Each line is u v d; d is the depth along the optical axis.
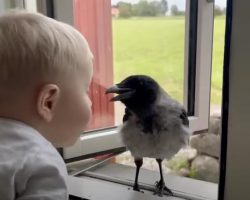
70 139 0.63
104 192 0.82
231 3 0.59
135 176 0.86
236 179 0.64
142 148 0.75
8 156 0.52
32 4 0.94
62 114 0.60
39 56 0.55
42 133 0.59
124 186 0.85
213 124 0.86
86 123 0.64
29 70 0.55
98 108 1.02
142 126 0.73
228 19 0.60
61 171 0.55
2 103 0.56
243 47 0.59
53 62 0.56
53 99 0.57
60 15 0.91
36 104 0.56
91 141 0.95
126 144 0.77
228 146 0.63
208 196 0.78
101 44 1.03
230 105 0.62
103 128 0.99
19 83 0.55
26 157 0.52
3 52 0.54
